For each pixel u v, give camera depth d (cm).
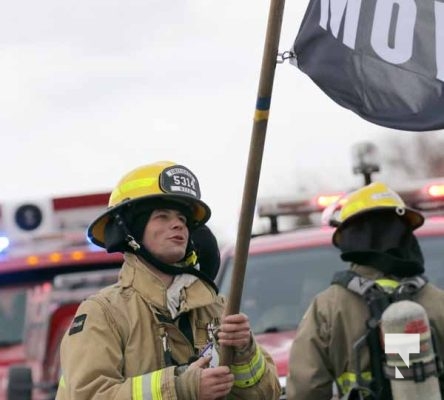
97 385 732
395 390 892
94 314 757
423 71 801
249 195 737
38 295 1706
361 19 809
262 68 737
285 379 1081
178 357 763
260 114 737
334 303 942
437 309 938
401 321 884
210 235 954
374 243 956
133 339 754
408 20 804
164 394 721
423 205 1422
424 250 1277
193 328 773
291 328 1229
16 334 1697
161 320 762
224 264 1323
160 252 771
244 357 763
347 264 1280
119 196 780
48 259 1711
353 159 1427
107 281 1703
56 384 1609
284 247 1314
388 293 931
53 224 1727
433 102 800
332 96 816
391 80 805
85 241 1722
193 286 779
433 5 799
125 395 721
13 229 1720
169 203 776
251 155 738
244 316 750
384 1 805
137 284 769
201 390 724
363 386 915
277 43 736
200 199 784
